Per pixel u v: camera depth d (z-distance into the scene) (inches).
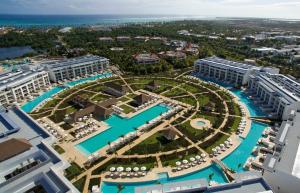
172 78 7775.6
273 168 2979.8
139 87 6943.9
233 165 3663.9
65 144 4124.0
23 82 6245.1
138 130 4626.0
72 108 5570.9
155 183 3307.1
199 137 4335.6
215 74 7864.2
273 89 5664.4
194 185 2672.2
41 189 2410.2
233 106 5689.0
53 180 2456.9
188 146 4092.0
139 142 4217.5
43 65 7716.5
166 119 5034.5
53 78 7377.0
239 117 5137.8
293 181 2878.9
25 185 2386.8
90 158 3700.8
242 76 6998.0
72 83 7416.3
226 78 7559.1
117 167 3572.8
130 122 4955.7
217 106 5674.2
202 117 5132.9
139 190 2632.9
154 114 5305.1
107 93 6525.6
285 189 2992.1
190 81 7470.5
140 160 3722.9
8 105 5772.6
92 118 5059.1
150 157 3796.8
